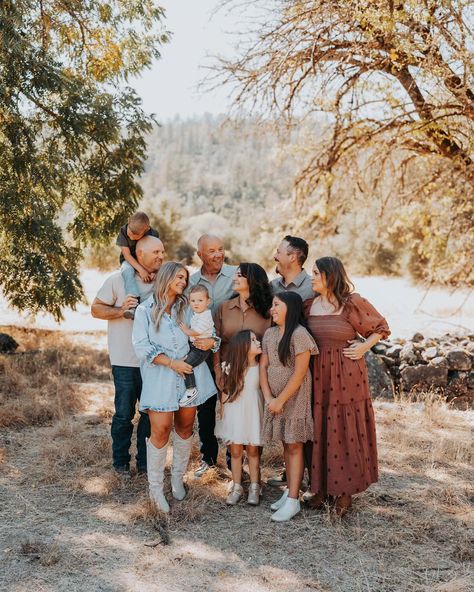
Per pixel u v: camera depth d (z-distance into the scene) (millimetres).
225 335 4371
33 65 7734
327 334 3879
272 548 3584
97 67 9305
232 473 4254
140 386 4707
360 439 3871
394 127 7977
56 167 8633
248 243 40719
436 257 9961
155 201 33094
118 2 9070
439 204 9516
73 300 8750
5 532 3725
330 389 3850
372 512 4082
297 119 8523
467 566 3410
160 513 3924
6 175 8094
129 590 3127
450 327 11977
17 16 7453
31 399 6574
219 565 3385
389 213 9984
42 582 3180
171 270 4000
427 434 5762
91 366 8539
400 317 13555
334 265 3867
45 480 4512
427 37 6730
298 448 3963
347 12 6828
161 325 3996
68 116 8289
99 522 3887
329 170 9148
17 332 11352
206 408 4668
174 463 4223
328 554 3525
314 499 4109
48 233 8305
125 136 9109
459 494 4367
